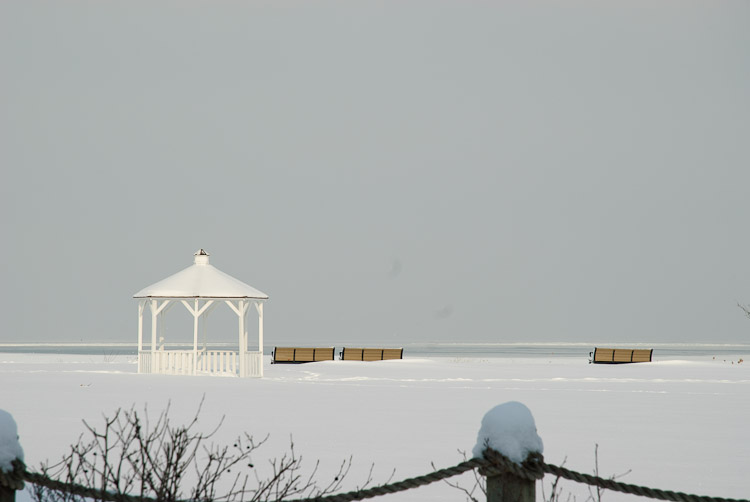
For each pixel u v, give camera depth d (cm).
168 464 1772
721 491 3488
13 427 1659
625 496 3406
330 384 10094
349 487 3516
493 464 1580
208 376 11681
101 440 4781
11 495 1648
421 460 4259
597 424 5975
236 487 3400
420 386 9881
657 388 9812
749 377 12194
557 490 3534
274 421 5956
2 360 18488
